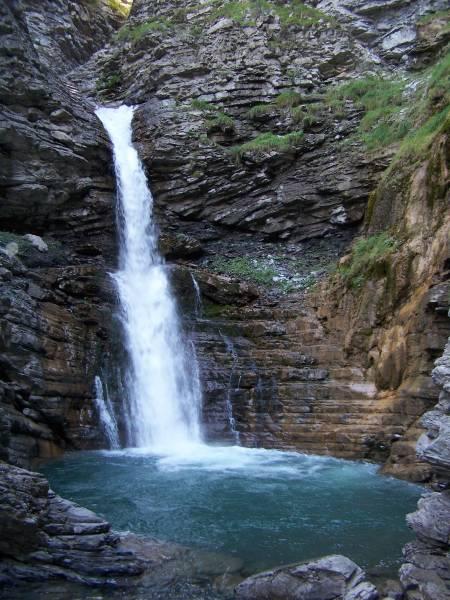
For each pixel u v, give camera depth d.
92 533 7.36
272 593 6.37
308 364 15.03
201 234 21.05
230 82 22.64
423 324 12.50
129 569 6.95
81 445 13.57
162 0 26.66
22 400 12.48
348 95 21.58
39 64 19.52
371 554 7.48
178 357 16.23
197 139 21.25
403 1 24.09
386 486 10.63
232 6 24.61
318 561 6.65
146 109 22.48
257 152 20.58
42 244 17.27
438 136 14.54
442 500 7.16
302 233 20.38
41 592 6.56
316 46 23.30
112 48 26.66
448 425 7.14
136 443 14.74
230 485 10.59
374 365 13.84
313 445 13.51
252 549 7.67
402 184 15.86
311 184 20.16
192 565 7.18
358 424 13.12
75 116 19.97
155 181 21.50
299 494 10.09
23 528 7.00
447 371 7.55
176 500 9.70
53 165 18.72
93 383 14.35
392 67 23.27
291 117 21.42
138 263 20.23
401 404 12.45
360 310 14.77
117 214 20.08
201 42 23.94
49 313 14.13
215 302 17.77
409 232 14.37
